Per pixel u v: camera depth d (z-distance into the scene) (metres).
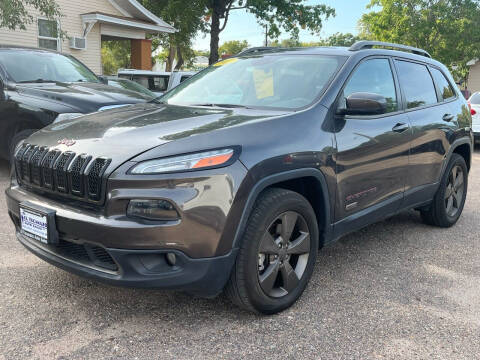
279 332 2.69
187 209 2.40
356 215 3.47
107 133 2.76
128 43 32.66
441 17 25.44
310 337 2.65
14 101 5.93
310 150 2.94
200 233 2.45
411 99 4.14
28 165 2.87
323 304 3.05
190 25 21.78
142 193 2.38
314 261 3.12
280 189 2.84
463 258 4.00
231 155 2.55
